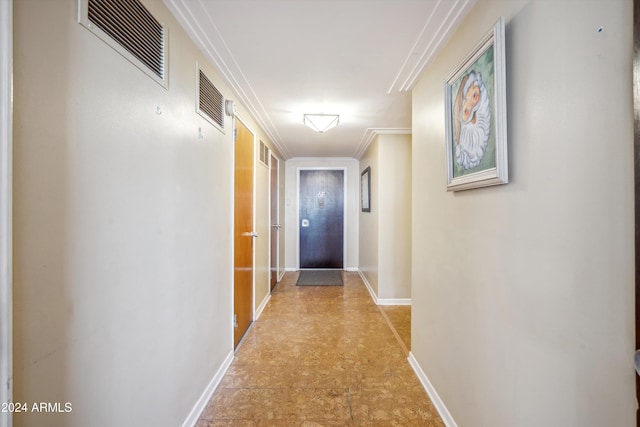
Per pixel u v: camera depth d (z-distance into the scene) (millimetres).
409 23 1482
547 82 872
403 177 3611
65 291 803
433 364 1775
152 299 1206
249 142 2826
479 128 1192
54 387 774
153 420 1215
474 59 1225
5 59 606
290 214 5512
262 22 1475
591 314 742
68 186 812
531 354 952
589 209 743
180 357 1448
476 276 1289
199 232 1672
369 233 4211
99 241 920
